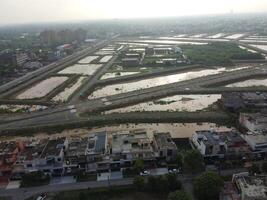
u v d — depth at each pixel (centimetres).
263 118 12888
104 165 10412
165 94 18862
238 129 13588
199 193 8756
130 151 10512
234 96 16238
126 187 9438
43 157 10225
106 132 12662
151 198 9062
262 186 8462
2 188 9706
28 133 13888
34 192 9419
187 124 14388
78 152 10581
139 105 17325
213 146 10606
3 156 10531
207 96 18638
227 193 8638
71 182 9869
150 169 10381
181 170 10306
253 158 10862
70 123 14488
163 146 10675
